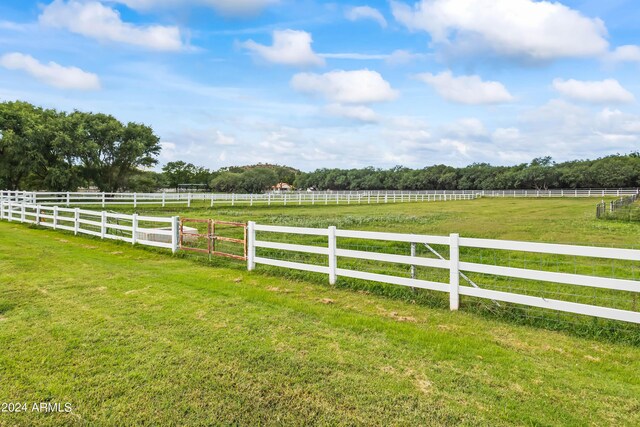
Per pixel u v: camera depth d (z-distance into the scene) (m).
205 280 7.76
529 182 90.88
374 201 44.47
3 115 38.62
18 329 5.04
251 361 4.20
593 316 5.30
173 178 108.00
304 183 137.12
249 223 8.70
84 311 5.76
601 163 84.88
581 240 12.81
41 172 42.19
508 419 3.22
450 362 4.23
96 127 44.94
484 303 6.12
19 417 3.24
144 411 3.33
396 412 3.32
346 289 7.19
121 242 12.56
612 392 3.64
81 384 3.73
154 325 5.22
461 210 29.77
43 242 12.64
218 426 3.15
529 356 4.41
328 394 3.59
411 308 6.12
